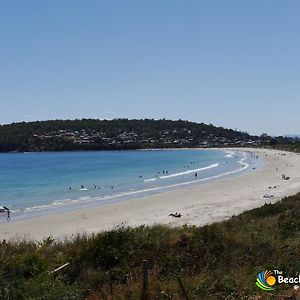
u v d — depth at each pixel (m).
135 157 132.38
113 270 9.92
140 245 11.10
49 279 8.73
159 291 8.34
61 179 61.75
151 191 45.25
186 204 34.72
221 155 135.62
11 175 69.56
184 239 11.52
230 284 8.77
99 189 48.69
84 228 25.77
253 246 11.41
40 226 27.00
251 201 35.06
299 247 11.50
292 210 19.39
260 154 133.62
